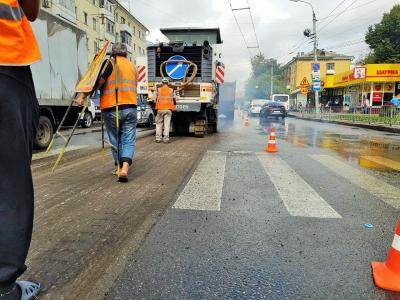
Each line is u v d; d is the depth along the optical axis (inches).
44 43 365.7
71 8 1513.3
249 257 114.8
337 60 2790.4
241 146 386.3
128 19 2393.0
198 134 479.8
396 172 255.6
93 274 102.1
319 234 135.1
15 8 70.4
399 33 1934.1
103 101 212.4
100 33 1898.4
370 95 1347.2
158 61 472.7
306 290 96.0
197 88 458.6
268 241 127.8
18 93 71.1
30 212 73.9
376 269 104.2
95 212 154.5
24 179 72.2
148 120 697.0
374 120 873.5
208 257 114.4
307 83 1247.5
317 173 247.4
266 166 269.0
